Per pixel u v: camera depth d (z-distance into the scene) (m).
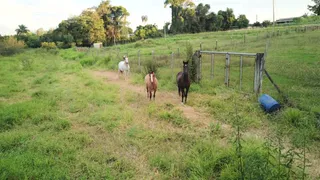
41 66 21.89
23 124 7.20
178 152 5.42
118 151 5.55
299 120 6.47
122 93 11.16
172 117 7.55
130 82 13.61
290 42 24.61
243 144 5.07
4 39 42.47
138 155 5.38
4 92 11.25
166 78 13.60
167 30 85.25
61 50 43.47
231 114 7.55
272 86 10.23
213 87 11.06
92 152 5.42
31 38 58.84
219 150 5.07
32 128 6.94
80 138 6.09
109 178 4.37
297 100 8.16
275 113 7.34
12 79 15.11
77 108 8.72
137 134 6.29
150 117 7.77
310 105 7.54
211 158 4.84
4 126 7.02
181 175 4.56
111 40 78.00
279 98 8.30
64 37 58.47
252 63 16.17
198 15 79.31
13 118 7.37
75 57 28.61
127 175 4.57
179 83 9.22
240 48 23.91
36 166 4.62
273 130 6.38
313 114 6.75
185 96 9.19
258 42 27.39
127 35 82.75
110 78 15.48
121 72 16.02
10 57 32.03
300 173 4.25
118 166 4.89
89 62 22.66
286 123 6.58
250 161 3.88
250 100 8.85
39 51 40.88
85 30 64.56
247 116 7.26
